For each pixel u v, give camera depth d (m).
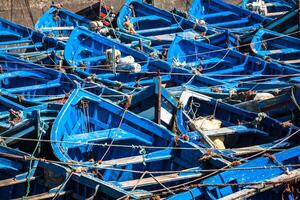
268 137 14.63
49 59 19.95
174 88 16.75
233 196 11.67
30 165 12.63
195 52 20.06
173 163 13.48
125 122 14.42
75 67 18.61
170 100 14.64
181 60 19.80
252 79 18.52
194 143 13.55
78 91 14.66
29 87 17.58
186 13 23.95
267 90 16.69
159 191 11.99
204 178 12.21
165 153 13.30
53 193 12.07
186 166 13.23
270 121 14.55
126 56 19.31
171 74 18.02
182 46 20.16
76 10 25.20
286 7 25.80
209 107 15.67
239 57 19.45
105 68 18.70
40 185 12.79
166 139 13.76
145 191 12.12
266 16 24.38
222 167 12.47
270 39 20.75
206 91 16.73
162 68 18.61
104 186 11.80
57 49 20.97
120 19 22.73
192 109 15.69
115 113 14.55
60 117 13.88
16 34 22.17
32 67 18.56
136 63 18.38
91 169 12.61
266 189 11.95
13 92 17.41
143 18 23.28
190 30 22.27
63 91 17.94
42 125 13.94
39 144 13.35
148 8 23.72
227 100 16.17
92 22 21.69
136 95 14.80
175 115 14.54
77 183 12.24
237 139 14.77
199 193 11.69
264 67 18.88
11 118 15.01
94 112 14.88
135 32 22.03
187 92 15.65
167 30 22.88
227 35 20.80
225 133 14.31
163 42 21.77
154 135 14.05
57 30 22.91
